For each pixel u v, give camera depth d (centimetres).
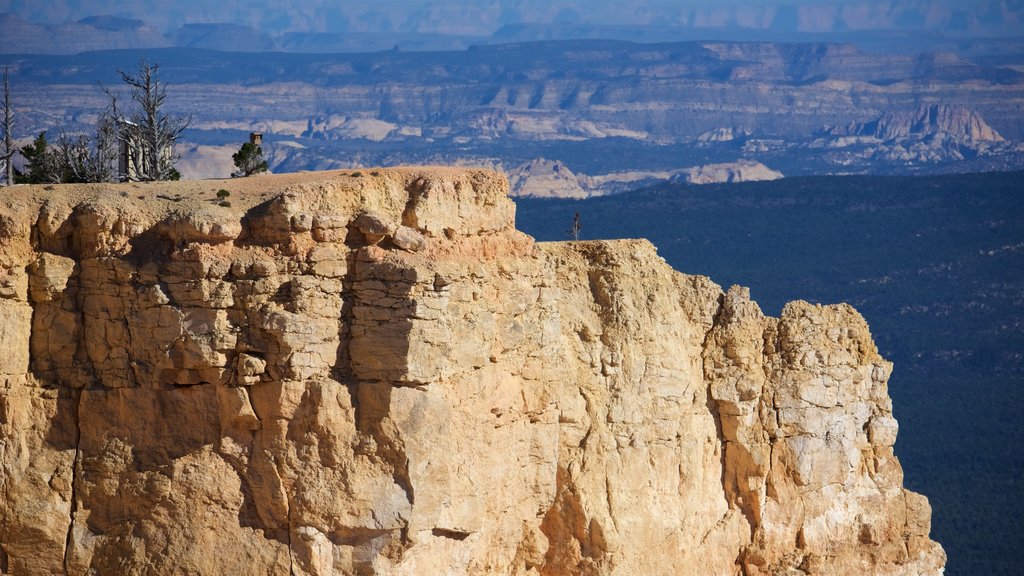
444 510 5416
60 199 5388
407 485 5291
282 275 5275
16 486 5347
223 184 5769
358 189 5459
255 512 5316
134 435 5359
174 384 5341
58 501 5369
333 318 5312
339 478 5278
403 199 5559
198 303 5247
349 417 5284
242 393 5259
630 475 6278
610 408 6284
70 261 5362
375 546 5306
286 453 5278
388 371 5275
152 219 5350
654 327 6456
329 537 5303
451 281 5381
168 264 5272
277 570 5269
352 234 5388
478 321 5541
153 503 5334
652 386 6400
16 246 5338
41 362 5394
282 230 5284
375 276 5303
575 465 6116
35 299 5369
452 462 5412
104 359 5362
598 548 6109
